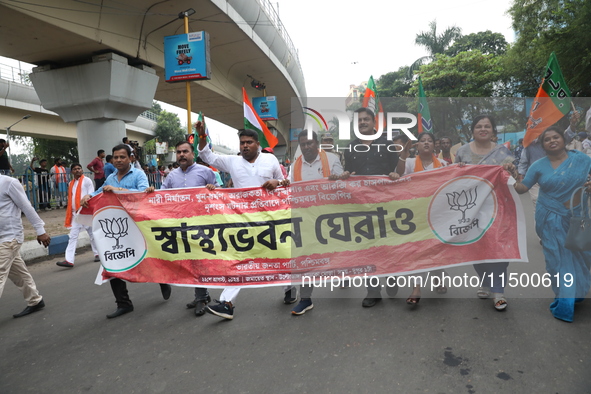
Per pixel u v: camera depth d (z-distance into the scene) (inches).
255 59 840.3
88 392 103.3
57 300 187.8
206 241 155.4
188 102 552.4
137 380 107.4
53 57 573.0
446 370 100.6
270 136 316.5
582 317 127.0
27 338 142.9
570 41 534.6
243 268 151.6
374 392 93.4
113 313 159.5
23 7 430.0
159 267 158.1
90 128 602.5
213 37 696.4
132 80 596.1
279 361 111.5
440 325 126.5
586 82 546.6
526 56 652.7
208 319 148.6
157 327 144.3
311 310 149.2
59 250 306.8
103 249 159.0
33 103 1034.1
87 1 494.6
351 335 124.1
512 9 639.1
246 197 154.9
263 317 145.9
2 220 154.5
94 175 494.6
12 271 164.2
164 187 177.2
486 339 115.3
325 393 94.3
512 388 91.7
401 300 151.9
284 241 151.2
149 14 570.6
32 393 104.7
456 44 1120.8
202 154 162.1
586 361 100.8
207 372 108.7
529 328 120.6
